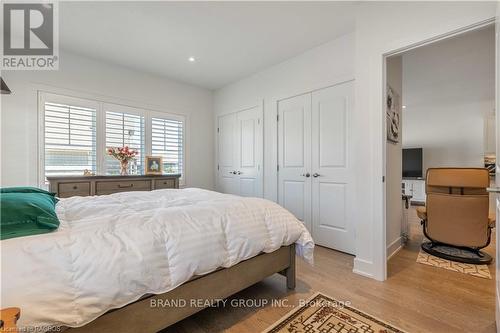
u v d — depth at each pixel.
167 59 3.22
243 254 1.47
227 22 2.41
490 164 5.16
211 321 1.50
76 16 2.30
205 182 4.44
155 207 1.65
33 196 1.26
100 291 0.95
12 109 2.64
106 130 3.29
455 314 1.54
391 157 2.56
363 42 2.13
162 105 3.86
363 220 2.13
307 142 3.07
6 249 0.88
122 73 3.44
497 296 1.31
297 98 3.17
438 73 3.71
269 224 1.70
